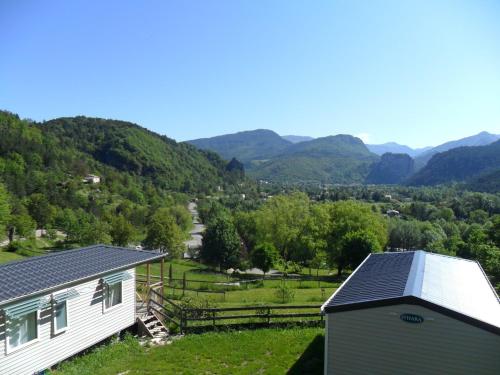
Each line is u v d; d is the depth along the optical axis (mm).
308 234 55531
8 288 13312
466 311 11562
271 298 28219
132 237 66500
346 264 49625
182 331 19172
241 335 18359
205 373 14422
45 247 72062
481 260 46688
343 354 12633
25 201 90438
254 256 50594
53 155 152625
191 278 44250
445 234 84375
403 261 18547
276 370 14609
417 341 11758
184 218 96750
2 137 138500
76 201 111062
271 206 63062
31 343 13586
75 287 15438
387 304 11977
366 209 56375
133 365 15164
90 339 16281
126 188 148250
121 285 18172
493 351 11016
